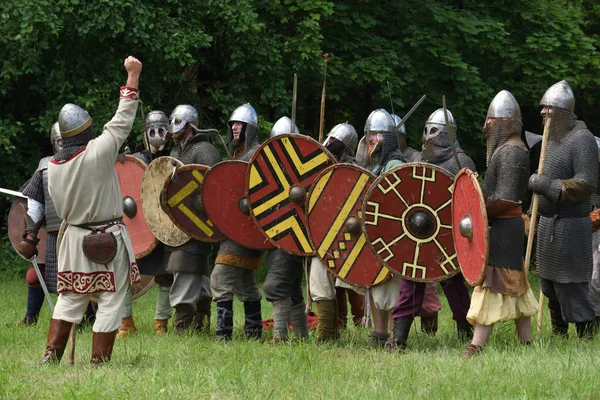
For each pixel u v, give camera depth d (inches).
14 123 825.5
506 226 339.9
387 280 379.9
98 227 327.0
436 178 362.0
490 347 334.3
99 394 273.0
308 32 821.2
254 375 299.3
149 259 452.8
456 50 902.4
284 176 393.7
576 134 371.2
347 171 383.2
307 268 398.3
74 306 331.9
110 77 797.2
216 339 414.0
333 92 860.6
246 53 820.0
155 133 454.6
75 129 326.3
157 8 776.3
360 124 956.0
